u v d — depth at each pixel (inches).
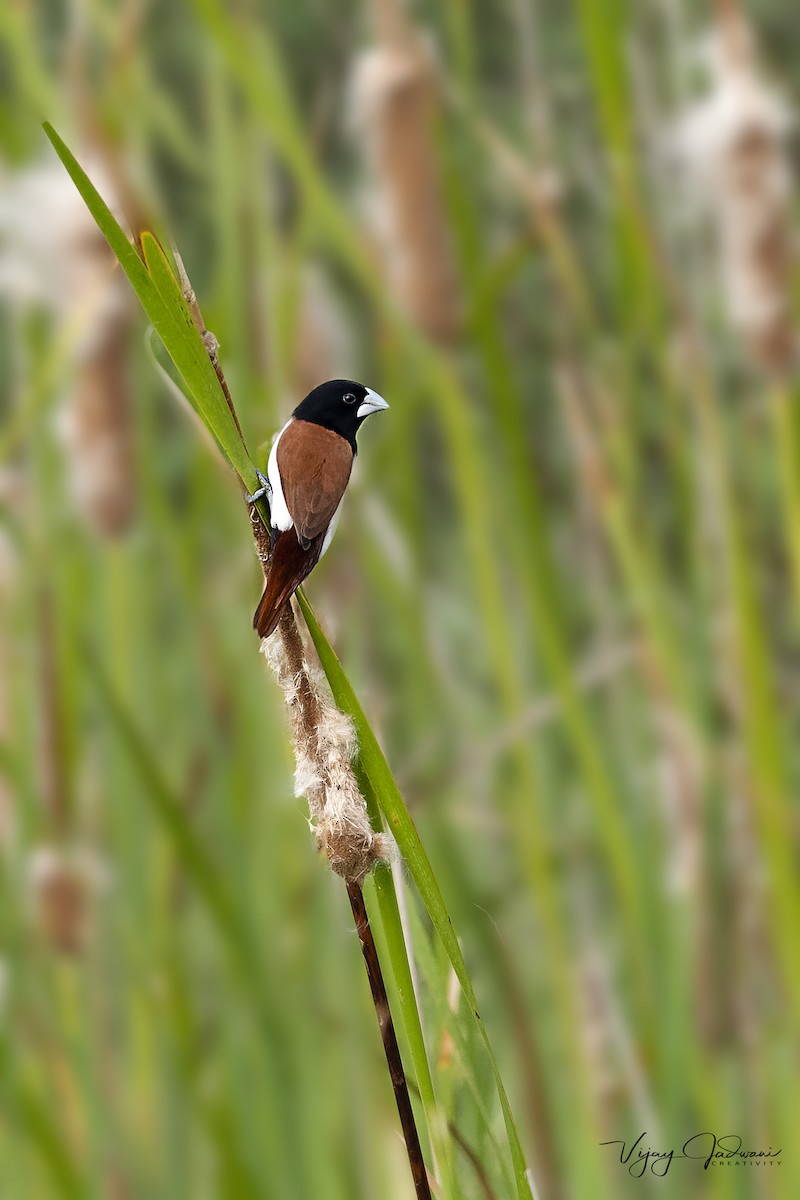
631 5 324.8
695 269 325.7
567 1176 323.9
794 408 324.5
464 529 324.8
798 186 325.4
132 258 315.9
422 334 324.2
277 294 324.2
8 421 326.0
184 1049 323.9
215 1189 323.6
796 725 326.0
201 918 325.4
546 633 323.6
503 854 326.3
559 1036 324.8
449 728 325.1
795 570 324.8
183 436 326.6
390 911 317.7
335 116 327.0
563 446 328.5
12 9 323.6
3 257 323.3
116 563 325.1
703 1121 323.9
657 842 324.5
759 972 324.2
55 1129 323.9
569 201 326.6
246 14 325.1
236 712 324.8
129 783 324.8
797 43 333.4
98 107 323.3
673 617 325.1
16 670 324.8
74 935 324.8
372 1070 323.6
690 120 324.8
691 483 324.8
